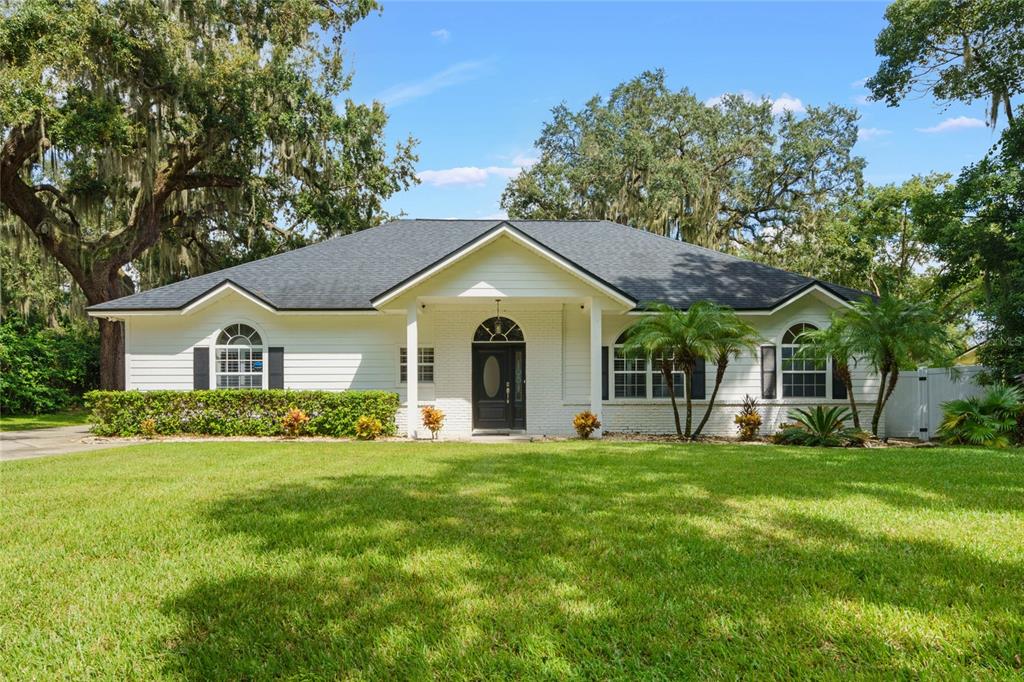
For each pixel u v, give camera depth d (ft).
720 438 48.75
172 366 51.16
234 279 53.01
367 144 80.94
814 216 108.37
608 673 9.31
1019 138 57.77
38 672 9.66
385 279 54.65
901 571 13.53
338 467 29.14
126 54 55.93
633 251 59.41
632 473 26.76
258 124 69.56
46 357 77.66
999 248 60.59
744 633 10.58
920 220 70.18
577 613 11.40
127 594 12.67
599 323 46.96
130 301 50.85
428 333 53.01
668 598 12.12
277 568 14.10
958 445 41.29
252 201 77.51
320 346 51.90
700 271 55.72
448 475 26.58
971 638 10.21
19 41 51.90
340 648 10.21
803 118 111.14
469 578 13.32
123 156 62.80
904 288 99.71
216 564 14.43
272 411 46.85
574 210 113.91
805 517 18.39
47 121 57.16
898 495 21.63
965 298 88.69
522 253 45.98
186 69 61.41
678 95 108.06
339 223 80.84
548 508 19.84
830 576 13.17
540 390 52.85
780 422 50.65
